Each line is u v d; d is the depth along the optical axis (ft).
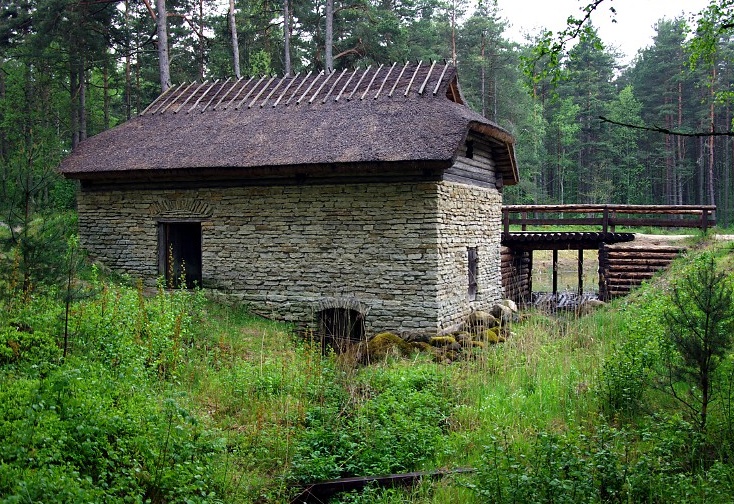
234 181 49.42
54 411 20.16
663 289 52.70
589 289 89.56
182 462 21.07
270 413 28.58
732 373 24.95
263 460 24.45
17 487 15.72
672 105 160.45
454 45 137.39
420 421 28.30
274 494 22.57
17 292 29.14
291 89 55.88
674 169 162.40
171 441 21.50
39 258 28.96
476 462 23.61
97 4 85.15
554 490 19.75
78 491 16.70
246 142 48.16
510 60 151.94
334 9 101.24
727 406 24.67
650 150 181.98
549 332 43.73
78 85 99.66
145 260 52.03
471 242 51.72
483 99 143.54
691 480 20.58
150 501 18.63
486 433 26.73
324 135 46.42
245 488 22.07
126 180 51.80
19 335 26.25
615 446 23.85
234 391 30.73
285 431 26.63
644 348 30.27
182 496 19.71
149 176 48.88
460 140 42.19
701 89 158.61
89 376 24.32
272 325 46.75
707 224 69.05
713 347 23.21
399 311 45.03
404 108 47.32
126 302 37.14
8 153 79.41
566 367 34.45
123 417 21.99
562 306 67.46
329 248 46.91
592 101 178.40
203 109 55.42
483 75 144.36
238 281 49.44
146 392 25.96
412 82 50.83
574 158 193.98
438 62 53.88
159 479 19.93
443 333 45.16
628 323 38.99
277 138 47.67
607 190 166.50
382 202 45.42
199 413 27.27
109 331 30.66
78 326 29.45
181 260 53.88
